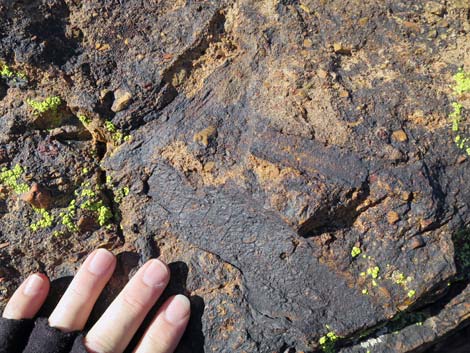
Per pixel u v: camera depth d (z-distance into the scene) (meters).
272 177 0.21
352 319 0.21
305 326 0.22
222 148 0.23
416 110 0.22
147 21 0.24
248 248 0.22
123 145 0.24
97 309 0.23
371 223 0.21
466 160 0.21
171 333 0.22
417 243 0.21
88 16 0.24
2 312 0.23
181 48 0.23
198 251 0.23
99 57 0.24
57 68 0.23
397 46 0.23
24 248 0.23
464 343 0.25
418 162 0.21
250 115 0.23
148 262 0.23
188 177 0.23
